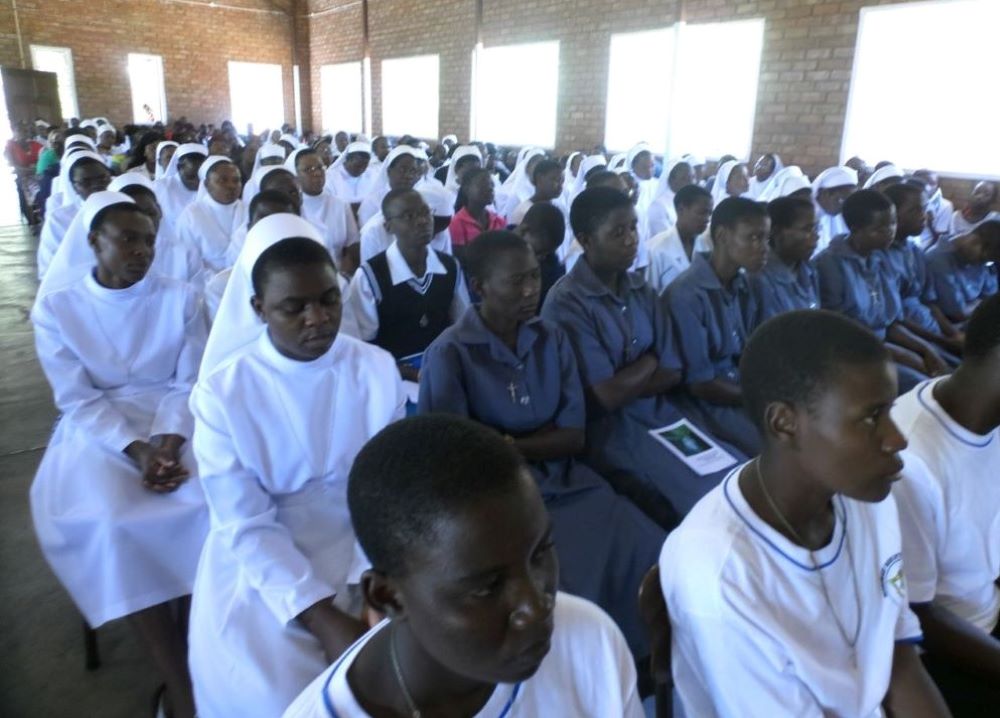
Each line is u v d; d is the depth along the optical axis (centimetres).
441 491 57
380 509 60
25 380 370
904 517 117
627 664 78
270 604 129
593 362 203
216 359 150
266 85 1425
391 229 250
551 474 179
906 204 308
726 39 695
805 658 89
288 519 147
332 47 1356
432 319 258
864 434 86
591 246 211
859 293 284
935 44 550
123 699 164
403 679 67
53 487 168
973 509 118
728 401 222
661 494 188
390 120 1229
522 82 948
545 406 181
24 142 862
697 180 604
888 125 589
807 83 637
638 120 802
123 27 1266
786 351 88
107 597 156
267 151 596
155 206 319
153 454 170
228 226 366
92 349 189
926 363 291
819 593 93
